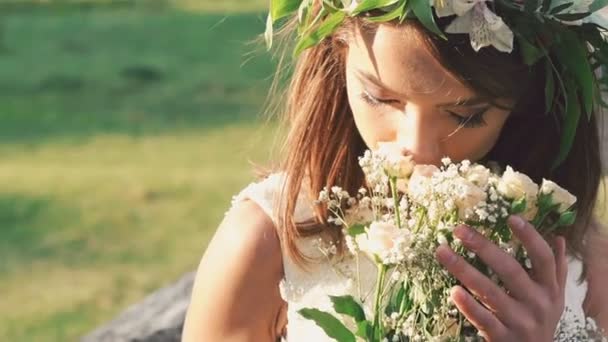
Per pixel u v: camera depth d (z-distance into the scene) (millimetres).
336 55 2080
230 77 13094
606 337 2266
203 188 8891
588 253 2285
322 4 1953
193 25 16297
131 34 15727
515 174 1831
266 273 2145
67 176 9250
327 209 2119
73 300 6785
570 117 2061
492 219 1798
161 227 8062
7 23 16344
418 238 1815
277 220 2139
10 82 12906
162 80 13078
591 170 2193
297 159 2131
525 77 1972
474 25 1840
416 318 1865
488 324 1811
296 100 2150
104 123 11312
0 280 7117
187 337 2174
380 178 1887
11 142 10562
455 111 1901
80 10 17375
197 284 2188
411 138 1903
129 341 3934
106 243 7781
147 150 10234
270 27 2033
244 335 2145
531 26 1938
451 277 1854
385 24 1874
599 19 2057
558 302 1868
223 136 10703
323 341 2094
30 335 6301
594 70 2066
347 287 2016
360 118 1961
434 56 1848
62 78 13109
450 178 1808
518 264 1825
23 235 7953
